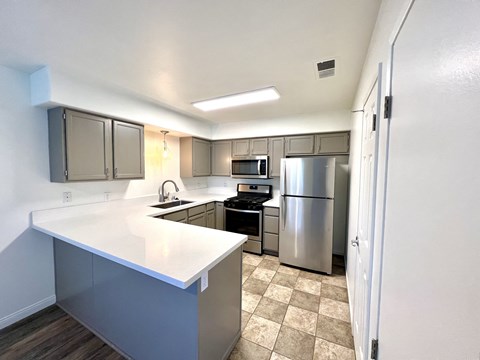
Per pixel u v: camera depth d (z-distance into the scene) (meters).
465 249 0.39
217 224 3.87
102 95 2.17
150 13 1.13
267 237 3.42
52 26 1.24
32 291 2.01
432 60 0.52
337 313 2.04
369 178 1.24
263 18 1.18
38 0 1.02
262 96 2.47
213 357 1.39
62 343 1.69
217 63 1.69
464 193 0.39
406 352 0.63
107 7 1.08
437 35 0.50
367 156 1.34
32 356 1.58
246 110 3.10
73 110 2.01
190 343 1.25
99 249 1.43
